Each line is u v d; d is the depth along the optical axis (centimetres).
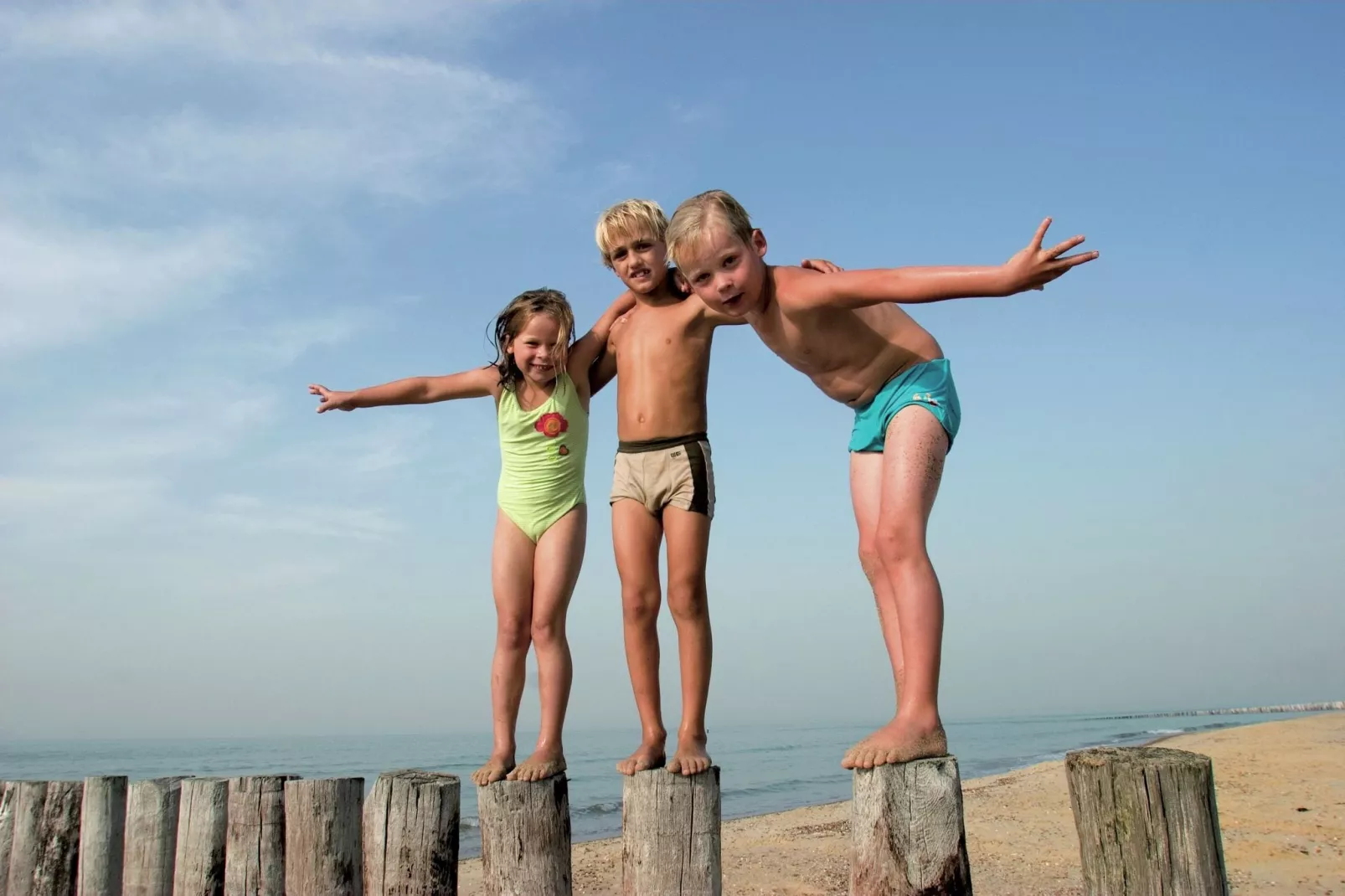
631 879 394
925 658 332
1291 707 9888
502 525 486
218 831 473
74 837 540
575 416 492
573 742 8475
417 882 396
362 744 8531
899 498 357
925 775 296
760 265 388
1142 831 270
